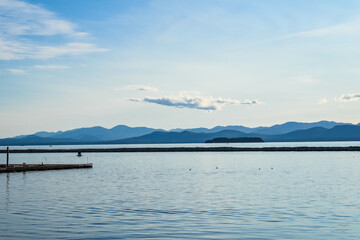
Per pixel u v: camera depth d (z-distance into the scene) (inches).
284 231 959.0
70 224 1031.0
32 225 1020.5
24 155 6904.5
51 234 933.8
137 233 941.8
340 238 897.5
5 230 969.5
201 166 3444.9
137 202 1380.4
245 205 1314.0
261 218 1103.6
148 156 5802.2
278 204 1330.0
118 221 1067.9
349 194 1563.7
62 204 1337.4
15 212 1189.1
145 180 2206.0
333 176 2369.6
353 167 3149.6
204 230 970.1
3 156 6505.9
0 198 1485.0
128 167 3385.8
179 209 1243.2
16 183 2050.9
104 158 5359.3
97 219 1091.9
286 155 5556.1
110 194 1594.5
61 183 2046.0
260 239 892.6
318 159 4426.7
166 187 1843.0
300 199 1439.5
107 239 893.8
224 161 4195.4
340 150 7076.8
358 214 1152.2
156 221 1067.3
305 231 959.0
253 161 4133.9
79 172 2824.8
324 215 1140.5
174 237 908.0
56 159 5329.7
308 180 2134.6
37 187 1859.0
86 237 909.2
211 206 1296.8
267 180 2156.7
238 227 999.6
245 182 2059.5
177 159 4776.1
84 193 1627.7
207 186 1879.9
